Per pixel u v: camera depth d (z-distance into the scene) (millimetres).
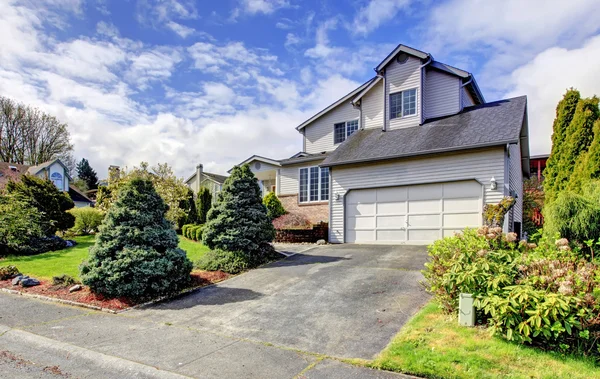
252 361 4277
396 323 5207
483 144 10578
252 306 6492
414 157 12133
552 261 4801
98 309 6562
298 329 5281
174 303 6922
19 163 34844
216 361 4301
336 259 9969
